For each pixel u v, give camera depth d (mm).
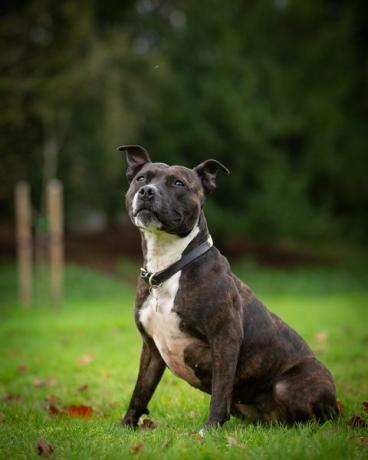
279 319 5141
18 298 17062
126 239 26547
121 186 23266
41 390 6789
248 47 25578
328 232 25094
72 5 19328
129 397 6152
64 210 23438
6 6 20906
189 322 4559
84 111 22594
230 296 4617
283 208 24188
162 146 23844
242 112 23484
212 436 4148
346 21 26156
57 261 15289
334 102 25125
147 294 4742
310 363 4949
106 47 20469
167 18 25578
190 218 4660
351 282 22812
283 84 25000
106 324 11695
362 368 7602
